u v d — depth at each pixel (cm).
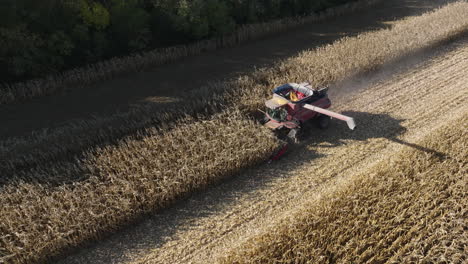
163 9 2895
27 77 2377
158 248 1166
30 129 1819
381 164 1427
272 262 1048
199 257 1128
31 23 2297
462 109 1842
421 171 1366
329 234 1117
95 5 2558
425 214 1181
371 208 1206
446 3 4091
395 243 1083
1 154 1549
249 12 3372
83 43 2558
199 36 2994
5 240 1087
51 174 1428
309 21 3647
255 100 1852
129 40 2748
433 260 1057
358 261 1051
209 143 1514
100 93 2223
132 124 1730
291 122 1588
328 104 1741
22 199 1239
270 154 1533
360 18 3775
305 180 1426
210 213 1295
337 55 2345
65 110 2016
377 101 1992
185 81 2366
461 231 1128
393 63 2430
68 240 1145
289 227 1147
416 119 1797
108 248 1174
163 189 1269
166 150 1481
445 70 2314
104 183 1330
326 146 1636
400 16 3747
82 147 1625
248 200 1343
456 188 1251
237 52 2917
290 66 2309
